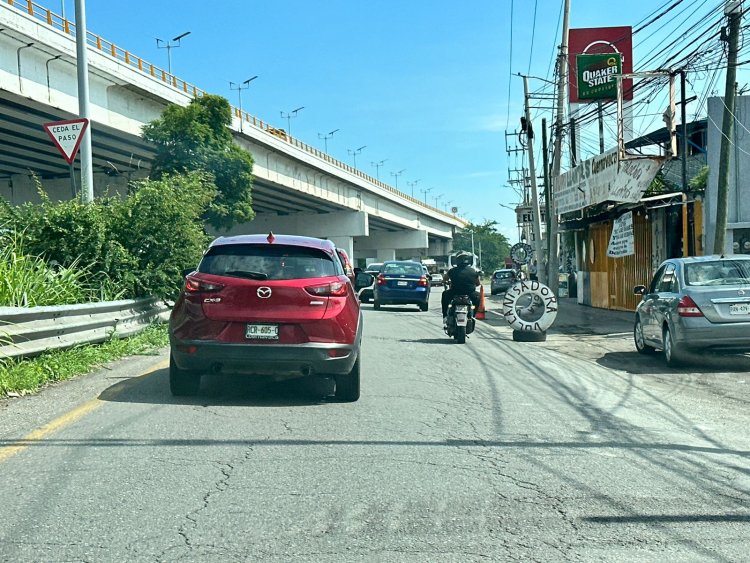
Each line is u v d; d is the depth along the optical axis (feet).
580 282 109.60
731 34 51.37
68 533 14.30
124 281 47.57
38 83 95.91
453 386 33.22
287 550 13.64
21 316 30.53
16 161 132.57
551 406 28.78
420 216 340.18
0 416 24.38
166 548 13.64
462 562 13.17
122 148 131.64
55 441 21.27
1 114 101.19
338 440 22.13
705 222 66.80
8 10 86.53
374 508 16.03
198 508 15.84
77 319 36.58
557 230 103.86
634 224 85.05
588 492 17.40
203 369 26.73
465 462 19.95
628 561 13.30
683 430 24.80
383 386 32.60
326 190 214.28
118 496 16.53
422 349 48.34
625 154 68.80
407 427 24.21
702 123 83.61
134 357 38.60
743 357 44.88
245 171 137.18
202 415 25.14
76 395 28.14
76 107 104.01
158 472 18.42
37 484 17.30
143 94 121.49
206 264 27.48
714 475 19.06
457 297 53.31
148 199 50.75
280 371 26.84
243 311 26.37
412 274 96.37
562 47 95.96
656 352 48.52
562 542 14.20
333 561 13.15
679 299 39.55
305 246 27.71
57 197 149.18
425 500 16.63
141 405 26.53
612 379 36.78
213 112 133.28
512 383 34.55
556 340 57.47
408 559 13.29
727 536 14.57
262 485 17.53
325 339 26.66
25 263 38.17
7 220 46.32
